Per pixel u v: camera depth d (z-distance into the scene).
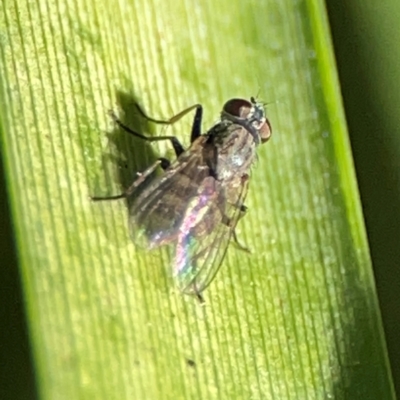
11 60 0.08
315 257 0.08
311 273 0.08
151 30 0.08
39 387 0.08
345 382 0.08
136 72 0.08
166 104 0.08
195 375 0.08
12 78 0.08
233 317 0.08
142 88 0.08
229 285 0.08
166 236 0.08
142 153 0.08
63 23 0.08
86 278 0.08
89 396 0.08
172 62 0.08
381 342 0.08
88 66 0.08
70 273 0.08
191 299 0.08
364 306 0.08
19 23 0.08
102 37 0.08
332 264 0.08
